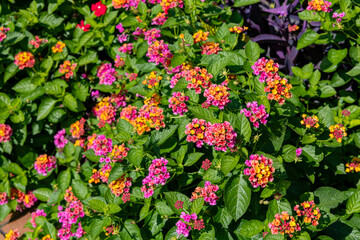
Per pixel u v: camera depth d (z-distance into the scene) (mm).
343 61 3184
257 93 2494
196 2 3131
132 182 2656
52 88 3598
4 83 3910
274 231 2148
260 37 3502
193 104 2615
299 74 3150
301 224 2238
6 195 3748
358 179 2900
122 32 3572
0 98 3730
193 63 2949
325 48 3533
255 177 2133
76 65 3537
